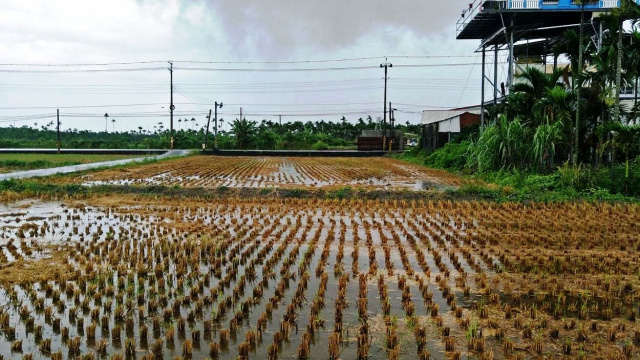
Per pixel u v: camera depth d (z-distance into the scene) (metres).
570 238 13.05
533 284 9.27
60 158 46.88
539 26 29.95
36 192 21.20
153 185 23.11
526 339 6.89
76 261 10.65
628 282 9.20
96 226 14.62
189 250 11.51
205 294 8.66
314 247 11.86
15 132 100.69
